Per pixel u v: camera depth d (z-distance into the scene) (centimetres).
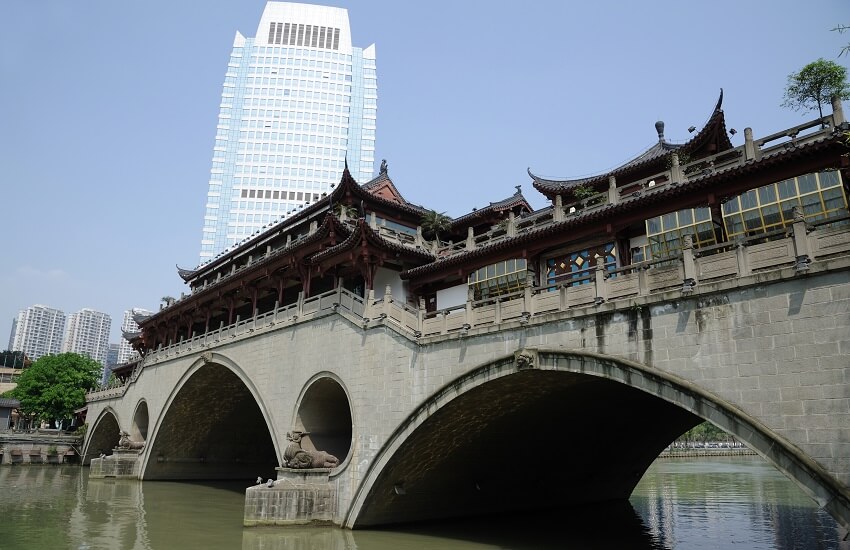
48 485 5106
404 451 2709
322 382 3300
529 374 2253
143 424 6000
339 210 4253
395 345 2798
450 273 3512
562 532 3012
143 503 4028
